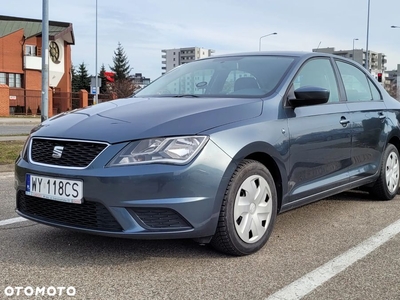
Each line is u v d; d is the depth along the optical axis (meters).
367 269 3.34
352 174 4.81
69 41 44.75
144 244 3.81
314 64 4.64
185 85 4.57
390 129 5.46
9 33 39.44
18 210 3.74
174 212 3.15
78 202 3.21
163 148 3.17
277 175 3.82
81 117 3.69
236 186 3.40
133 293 2.90
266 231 3.69
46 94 14.09
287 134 3.85
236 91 4.18
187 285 3.02
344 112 4.66
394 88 65.12
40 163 3.46
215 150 3.28
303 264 3.42
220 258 3.51
